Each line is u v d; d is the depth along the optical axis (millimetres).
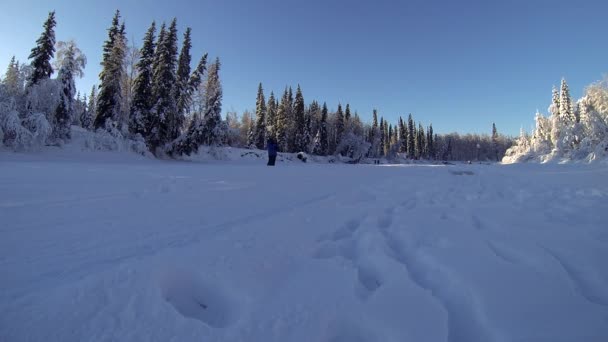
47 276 1565
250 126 55656
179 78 25750
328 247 2354
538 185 6273
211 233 2396
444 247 2201
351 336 1352
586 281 1767
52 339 1137
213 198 3914
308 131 57312
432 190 5406
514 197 4727
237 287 1601
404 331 1334
